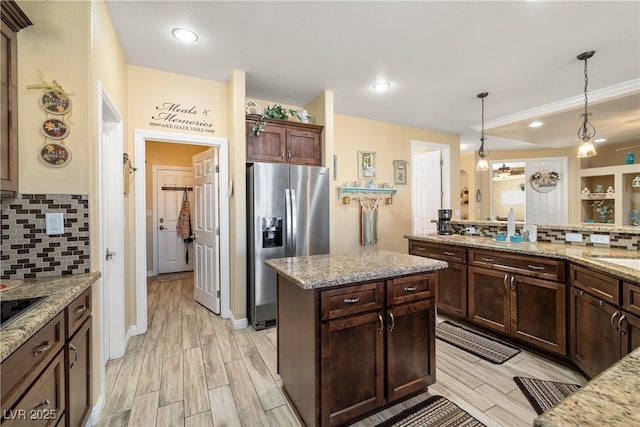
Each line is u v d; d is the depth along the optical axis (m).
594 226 2.57
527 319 2.40
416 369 1.80
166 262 5.44
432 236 3.42
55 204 1.55
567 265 2.17
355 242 4.51
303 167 3.20
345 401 1.56
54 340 1.19
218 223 3.27
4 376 0.86
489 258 2.68
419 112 4.23
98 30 1.77
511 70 2.92
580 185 5.74
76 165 1.60
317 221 3.29
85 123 1.61
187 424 1.64
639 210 5.04
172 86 2.95
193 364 2.26
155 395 1.88
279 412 1.74
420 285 1.80
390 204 4.82
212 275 3.36
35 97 1.52
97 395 1.69
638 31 2.26
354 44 2.48
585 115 2.97
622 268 1.71
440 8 2.02
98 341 1.69
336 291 1.52
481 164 3.76
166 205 5.43
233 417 1.70
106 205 2.32
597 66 2.82
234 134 2.98
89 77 1.62
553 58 2.68
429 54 2.63
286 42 2.45
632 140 5.23
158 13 2.06
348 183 4.43
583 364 2.00
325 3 1.98
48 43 1.54
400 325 1.73
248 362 2.29
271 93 3.53
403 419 1.66
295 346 1.71
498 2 1.96
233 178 3.03
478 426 1.60
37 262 1.54
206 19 2.14
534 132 4.82
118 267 2.35
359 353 1.60
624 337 1.65
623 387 0.55
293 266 1.81
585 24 2.18
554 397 1.85
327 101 3.46
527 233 2.94
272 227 3.04
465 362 2.28
